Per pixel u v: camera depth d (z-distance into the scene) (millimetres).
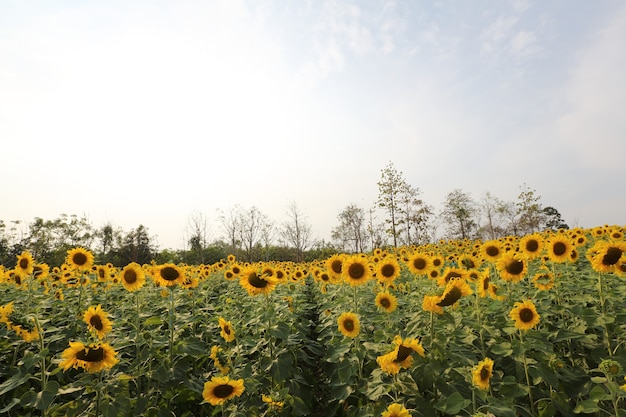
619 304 5891
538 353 4754
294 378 5781
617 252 5301
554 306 6070
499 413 3332
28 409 5012
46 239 41688
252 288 5949
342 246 45438
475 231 50438
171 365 5367
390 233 36375
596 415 4293
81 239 43438
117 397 4426
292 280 11633
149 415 4676
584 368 5055
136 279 5957
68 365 3988
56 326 7016
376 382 4535
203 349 5613
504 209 48625
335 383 5336
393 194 36969
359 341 5559
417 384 4254
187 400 5281
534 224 42344
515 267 5668
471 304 6094
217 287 13227
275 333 5531
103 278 9023
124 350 6039
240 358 5281
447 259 12375
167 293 8609
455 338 4934
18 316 6594
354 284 6180
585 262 9961
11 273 8258
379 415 4109
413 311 6320
